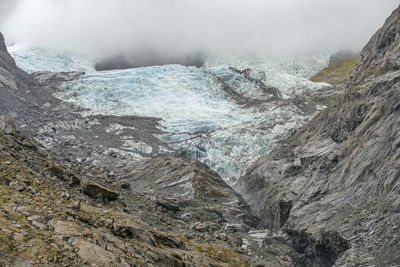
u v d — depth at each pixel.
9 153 31.47
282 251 57.81
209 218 67.19
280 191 77.69
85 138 134.38
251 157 124.75
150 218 46.12
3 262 14.58
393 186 49.19
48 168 35.00
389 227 43.97
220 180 98.06
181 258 26.12
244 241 58.75
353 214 52.09
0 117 40.66
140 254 21.08
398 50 73.06
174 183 89.44
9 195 20.53
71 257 16.73
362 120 67.38
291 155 90.50
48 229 18.27
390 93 61.19
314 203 63.38
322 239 52.78
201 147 130.75
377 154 56.31
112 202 38.66
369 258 41.78
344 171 62.81
